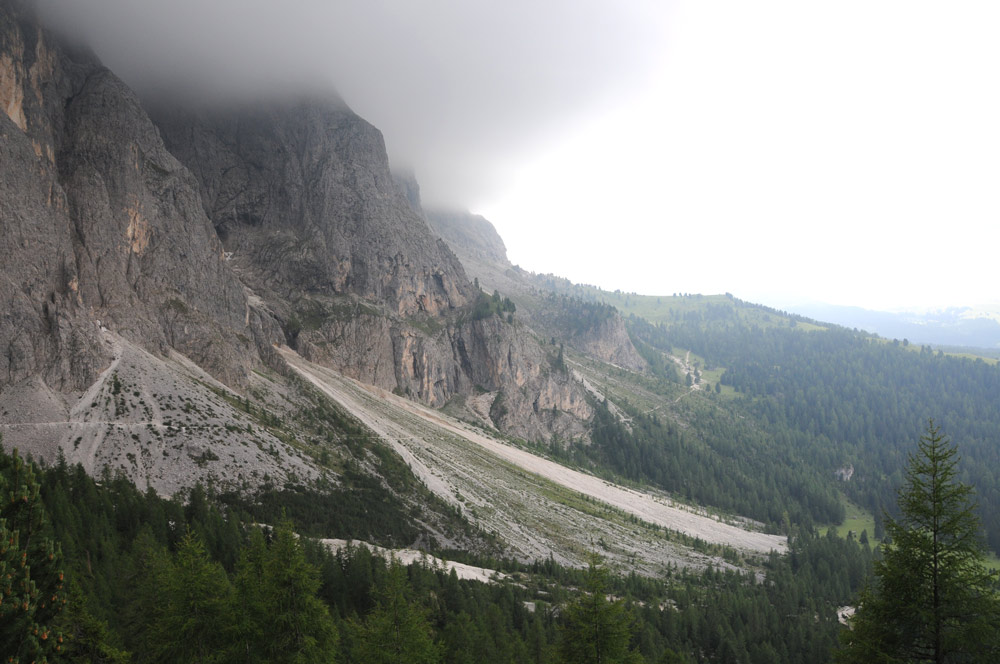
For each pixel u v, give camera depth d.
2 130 168.12
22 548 35.50
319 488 165.88
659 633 128.25
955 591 32.81
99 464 137.75
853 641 35.47
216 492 144.88
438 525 177.00
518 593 134.50
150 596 60.41
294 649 43.59
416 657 47.16
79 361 157.12
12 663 31.27
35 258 165.12
